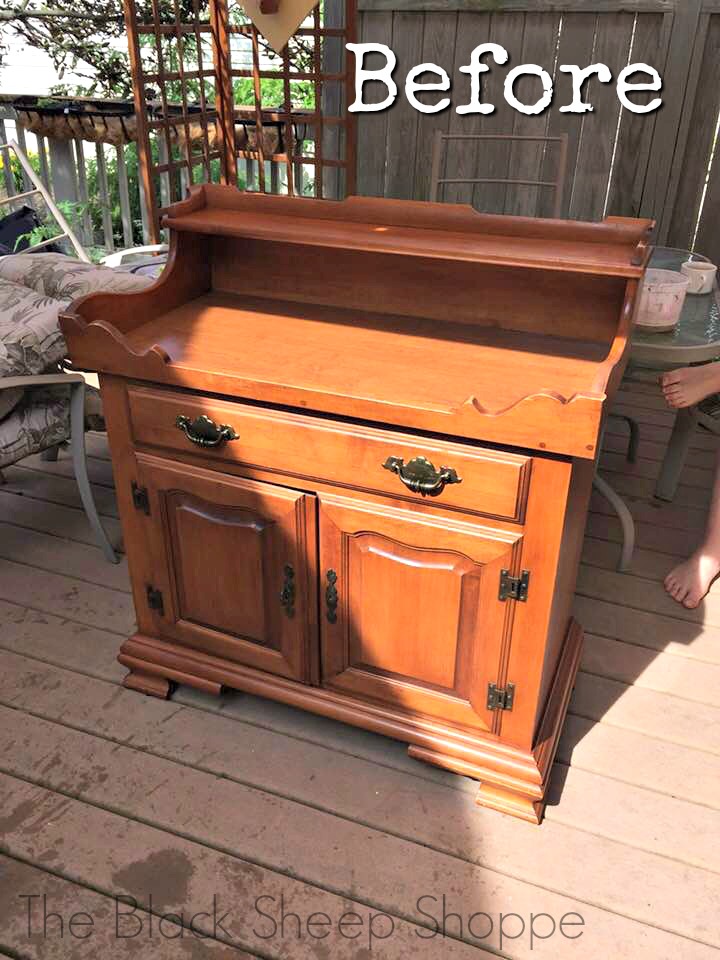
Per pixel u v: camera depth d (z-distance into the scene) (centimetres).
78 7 640
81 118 486
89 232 543
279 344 170
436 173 333
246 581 179
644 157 415
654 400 367
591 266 149
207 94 676
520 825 171
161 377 162
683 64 391
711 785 181
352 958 146
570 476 139
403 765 184
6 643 218
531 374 157
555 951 147
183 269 189
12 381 216
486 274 176
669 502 288
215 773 181
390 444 149
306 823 170
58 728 192
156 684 201
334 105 464
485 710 169
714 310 235
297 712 198
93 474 301
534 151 433
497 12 409
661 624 231
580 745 190
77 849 164
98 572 248
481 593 156
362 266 185
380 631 171
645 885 159
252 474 166
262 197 184
